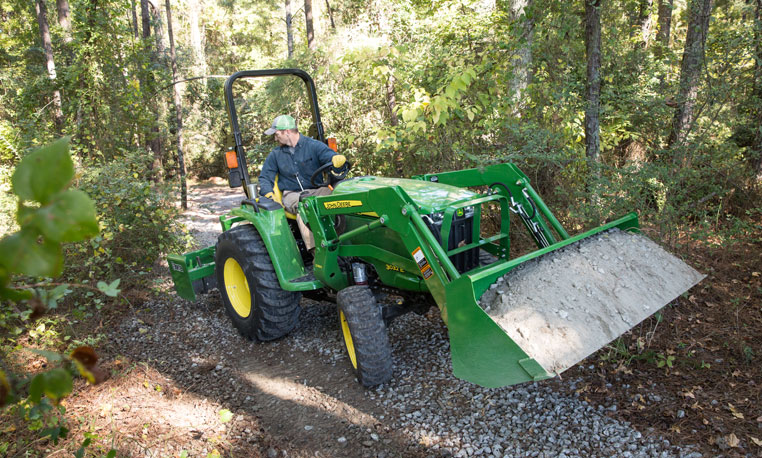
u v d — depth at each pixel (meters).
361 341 3.38
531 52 6.34
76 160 7.02
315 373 3.81
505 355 2.64
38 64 13.02
